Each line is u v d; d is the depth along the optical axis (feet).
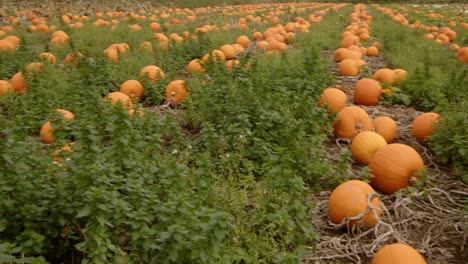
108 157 8.95
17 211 7.88
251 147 11.10
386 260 8.04
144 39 23.88
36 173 8.34
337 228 9.63
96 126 10.63
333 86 17.22
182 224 7.41
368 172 10.96
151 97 15.25
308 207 9.35
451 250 9.23
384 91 15.72
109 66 16.31
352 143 12.05
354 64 18.49
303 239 8.71
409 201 10.31
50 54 18.04
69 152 9.06
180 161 10.61
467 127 11.79
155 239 7.62
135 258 7.55
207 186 9.01
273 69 15.98
